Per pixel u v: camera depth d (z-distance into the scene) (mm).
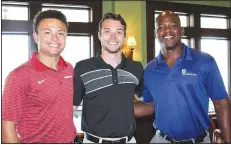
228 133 1899
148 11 4965
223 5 5441
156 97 2014
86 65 1800
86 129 1814
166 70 1979
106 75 1783
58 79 1513
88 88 1772
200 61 1946
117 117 1755
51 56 1521
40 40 1497
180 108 1918
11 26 4312
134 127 1823
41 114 1435
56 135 1479
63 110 1510
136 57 4883
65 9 4750
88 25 4754
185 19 5414
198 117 1944
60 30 1500
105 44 1805
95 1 4781
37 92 1423
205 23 5504
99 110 1759
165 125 1979
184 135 1949
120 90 1784
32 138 1435
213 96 1950
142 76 1985
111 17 1791
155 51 5031
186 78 1916
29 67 1437
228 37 5508
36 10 4453
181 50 2039
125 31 1851
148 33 4957
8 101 1349
